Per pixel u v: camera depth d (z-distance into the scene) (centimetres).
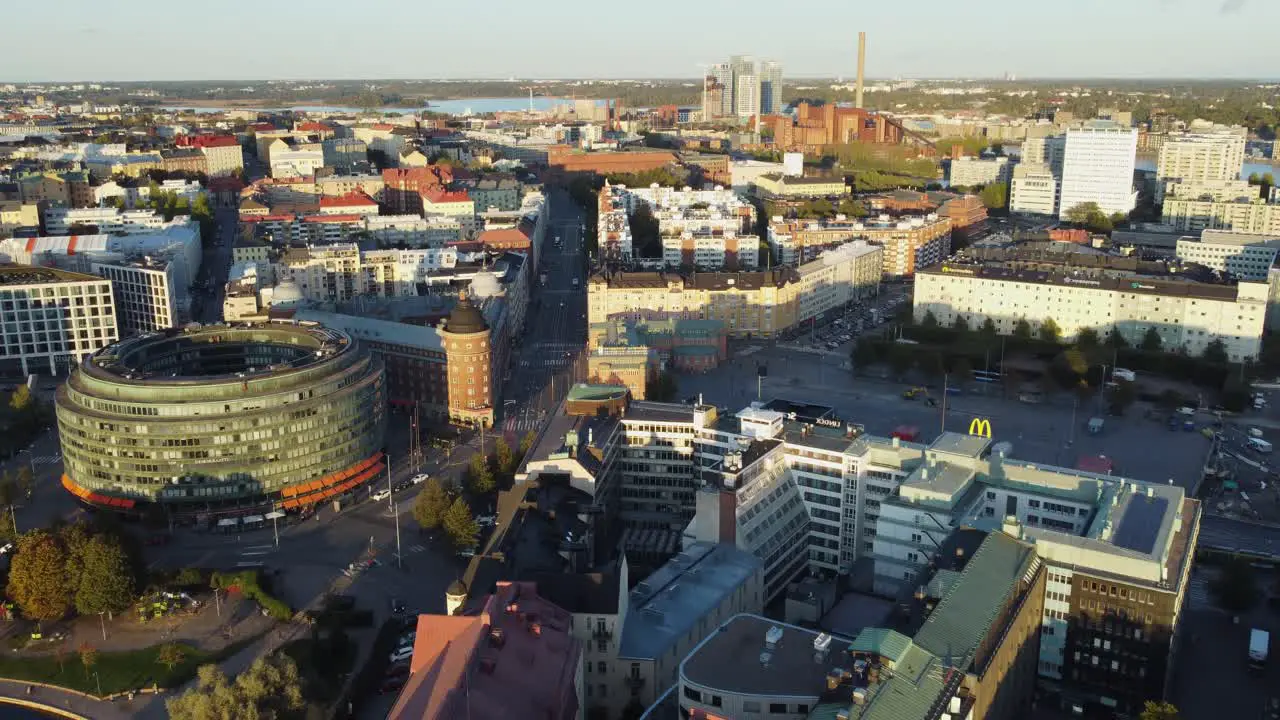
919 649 19912
